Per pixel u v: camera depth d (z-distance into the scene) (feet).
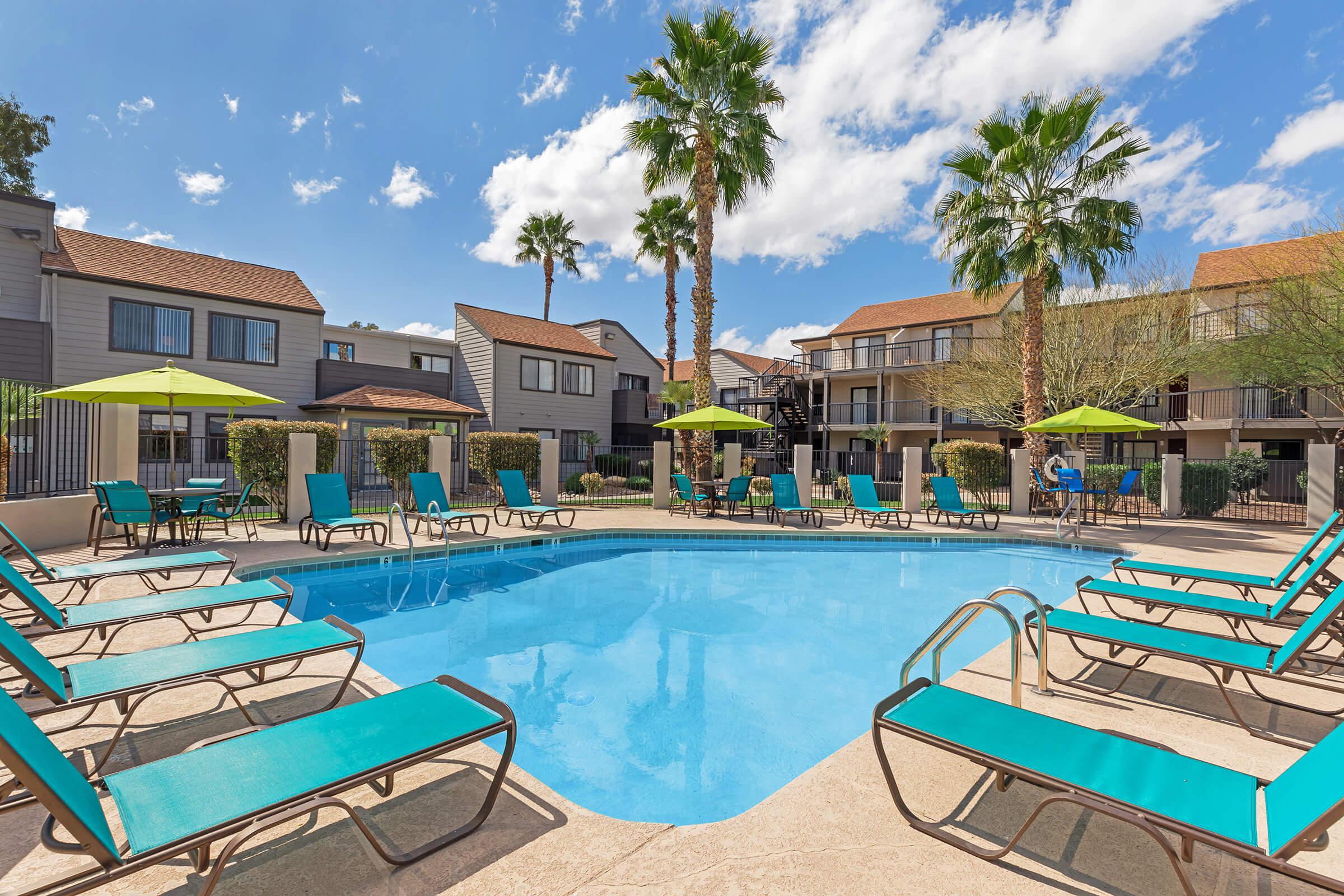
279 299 62.90
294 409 63.52
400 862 6.54
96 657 12.98
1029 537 35.47
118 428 30.09
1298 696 11.81
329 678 12.13
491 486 51.52
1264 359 52.19
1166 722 10.64
